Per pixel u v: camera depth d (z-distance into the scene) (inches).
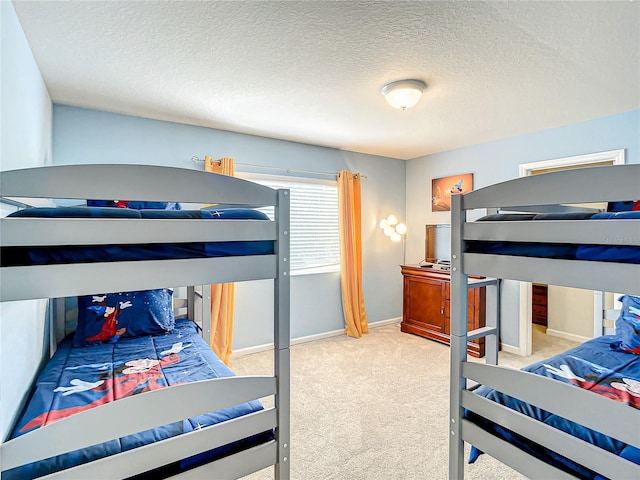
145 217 41.9
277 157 149.6
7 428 48.7
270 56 78.3
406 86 90.7
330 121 124.6
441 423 89.4
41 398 56.6
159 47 74.0
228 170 130.8
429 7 60.8
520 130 135.5
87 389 60.0
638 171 37.8
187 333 99.0
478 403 53.9
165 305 99.7
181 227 43.4
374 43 73.0
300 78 89.7
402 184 193.0
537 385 46.1
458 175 165.9
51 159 100.9
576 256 42.9
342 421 90.4
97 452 40.2
